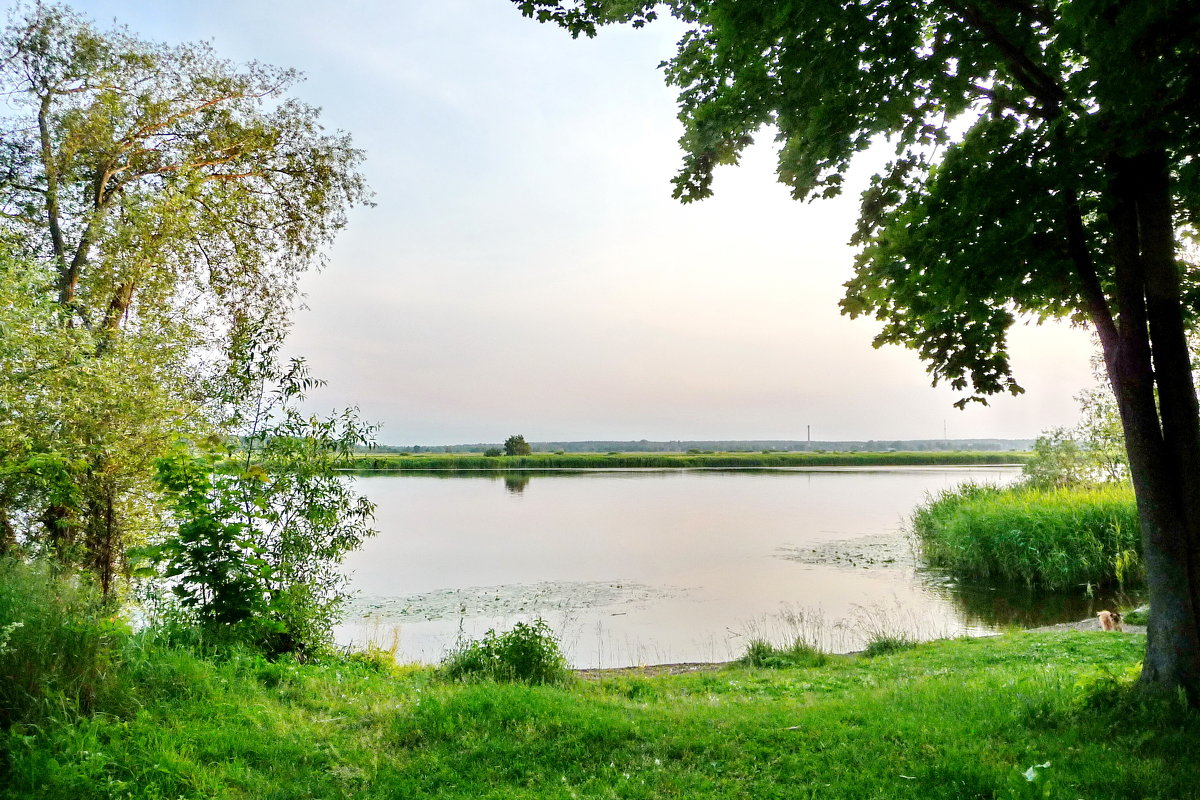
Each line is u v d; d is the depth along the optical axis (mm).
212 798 4449
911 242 6086
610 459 102125
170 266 12266
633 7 6445
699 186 7309
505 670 8633
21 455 7594
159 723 5293
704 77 6910
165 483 8141
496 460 100250
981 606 15523
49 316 7516
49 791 4098
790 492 52625
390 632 13297
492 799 4527
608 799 4492
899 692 6805
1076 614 14516
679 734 5539
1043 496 20812
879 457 114875
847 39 5301
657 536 27750
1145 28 4004
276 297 14734
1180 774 4305
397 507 40312
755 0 5125
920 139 6309
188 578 7832
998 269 5805
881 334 7586
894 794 4379
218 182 14148
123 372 8883
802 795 4477
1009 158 5375
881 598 16469
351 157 15961
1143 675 5566
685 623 14227
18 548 8719
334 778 4844
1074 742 4949
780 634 13227
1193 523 5332
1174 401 5434
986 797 4293
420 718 5812
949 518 21594
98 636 5738
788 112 6047
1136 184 5480
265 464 8852
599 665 11352
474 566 20922
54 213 11594
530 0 6703
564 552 23766
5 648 4816
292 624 8438
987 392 6973
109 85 12430
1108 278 6684
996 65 5820
